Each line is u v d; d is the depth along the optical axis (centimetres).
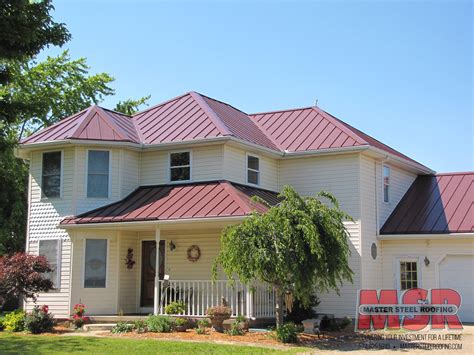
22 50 1669
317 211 1753
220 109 2744
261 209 2125
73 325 2073
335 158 2512
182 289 2214
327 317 2150
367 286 2408
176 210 2133
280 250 1662
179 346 1592
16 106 1823
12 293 1978
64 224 2202
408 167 2809
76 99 3753
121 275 2288
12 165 3091
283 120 2842
